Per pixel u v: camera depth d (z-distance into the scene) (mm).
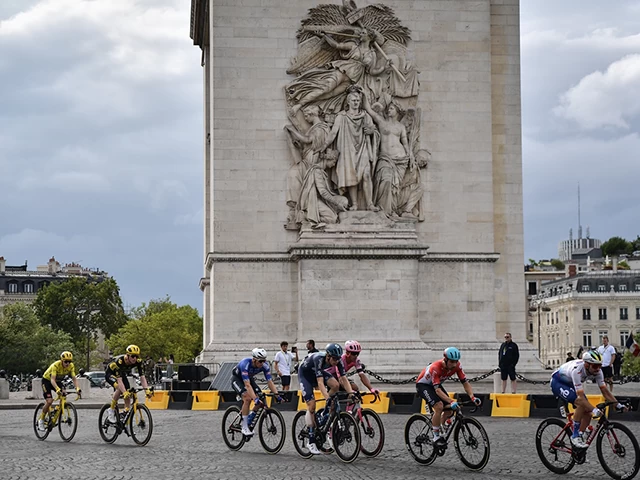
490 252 64625
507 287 65812
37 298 176000
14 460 31781
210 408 52031
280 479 27094
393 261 62562
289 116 63562
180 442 36375
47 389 37969
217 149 63219
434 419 29016
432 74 65125
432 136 64875
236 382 33094
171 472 28562
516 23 67125
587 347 169375
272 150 63438
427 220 64562
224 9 63750
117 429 35812
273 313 62812
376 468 28969
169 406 53219
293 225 63094
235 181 63094
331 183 63344
